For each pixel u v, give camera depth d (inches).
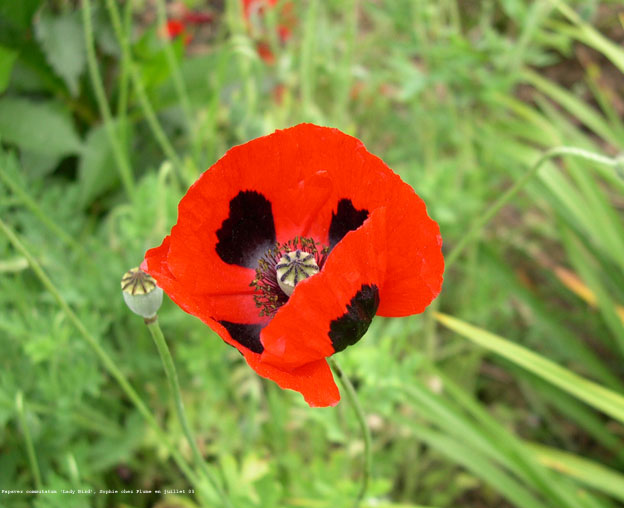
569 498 13.4
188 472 10.9
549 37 16.8
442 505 16.3
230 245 7.9
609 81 25.9
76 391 11.8
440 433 14.7
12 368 13.0
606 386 18.1
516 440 13.8
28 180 15.3
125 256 13.8
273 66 17.3
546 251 21.6
